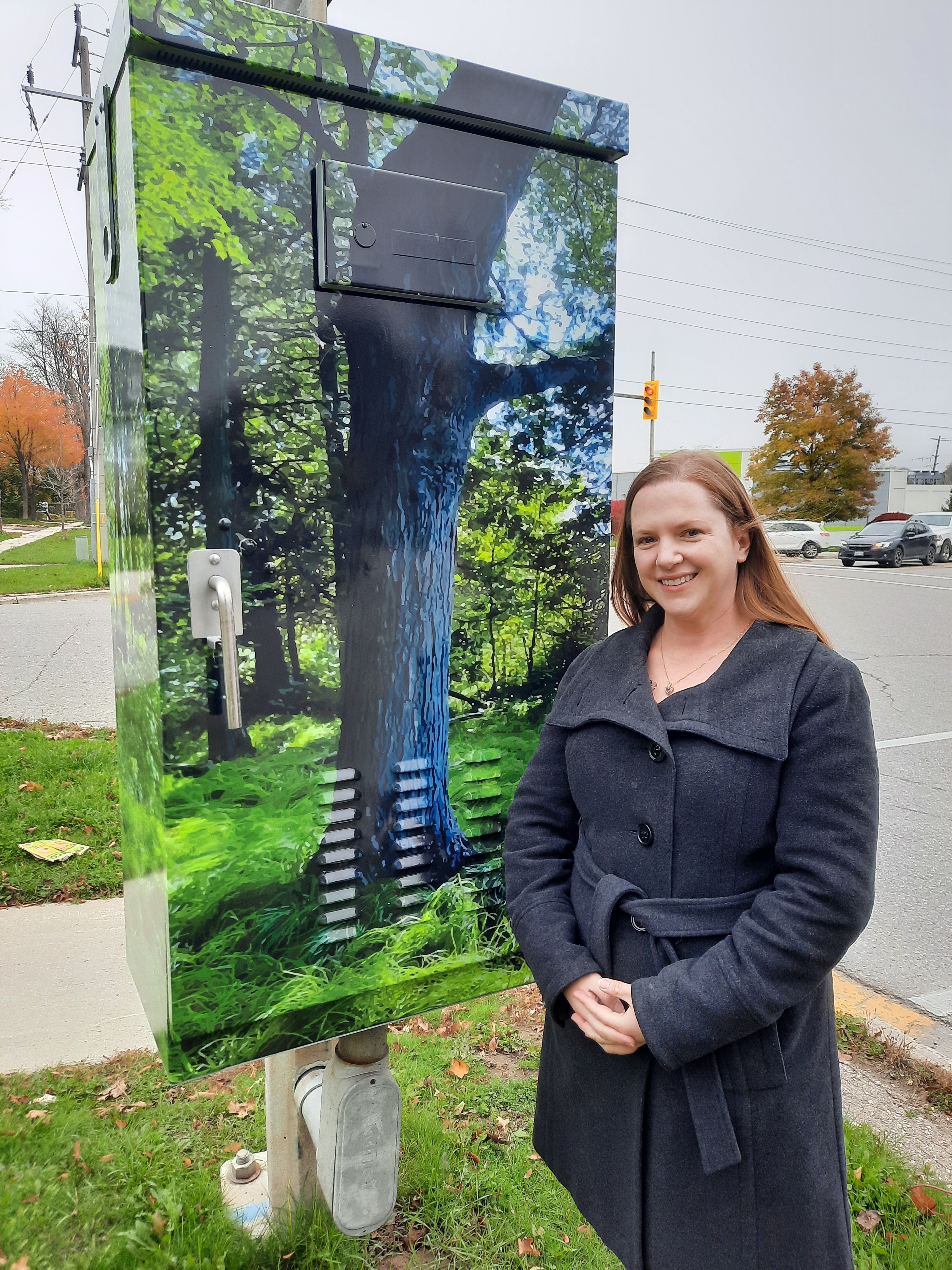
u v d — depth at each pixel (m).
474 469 1.36
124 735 1.60
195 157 1.09
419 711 1.35
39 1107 1.96
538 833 1.31
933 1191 1.79
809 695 1.08
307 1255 1.57
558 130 1.35
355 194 1.19
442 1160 1.83
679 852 1.11
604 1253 1.64
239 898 1.22
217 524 1.15
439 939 1.41
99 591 13.69
